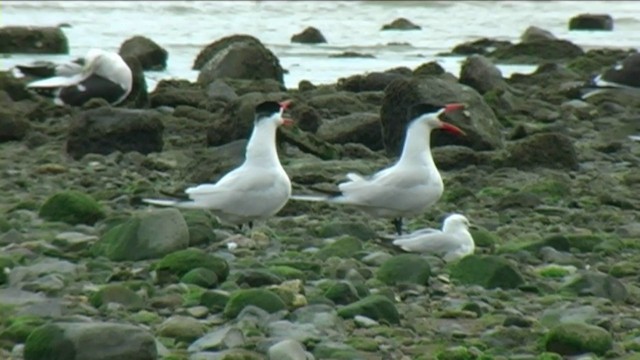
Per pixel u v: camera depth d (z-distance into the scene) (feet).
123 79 84.79
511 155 67.67
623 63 96.07
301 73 112.57
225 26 156.87
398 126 71.46
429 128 50.78
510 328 38.45
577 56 121.08
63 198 52.54
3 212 53.93
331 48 135.44
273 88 93.71
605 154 72.23
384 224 54.08
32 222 51.83
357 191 50.62
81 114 69.77
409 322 39.50
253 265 45.32
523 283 43.86
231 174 49.62
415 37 148.66
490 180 64.44
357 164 67.62
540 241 49.14
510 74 112.57
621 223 55.36
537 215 56.54
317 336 37.24
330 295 40.98
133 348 34.63
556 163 67.77
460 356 35.78
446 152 68.08
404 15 171.42
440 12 176.04
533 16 173.06
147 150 69.72
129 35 144.36
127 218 51.34
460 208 57.93
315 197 51.52
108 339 34.71
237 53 99.45
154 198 54.03
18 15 162.40
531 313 40.88
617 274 46.09
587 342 36.65
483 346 36.99
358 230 51.42
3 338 36.42
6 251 46.88
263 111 49.75
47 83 84.64
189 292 41.55
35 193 58.90
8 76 85.61
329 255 47.21
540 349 36.94
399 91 71.77
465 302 41.57
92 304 40.27
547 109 85.81
